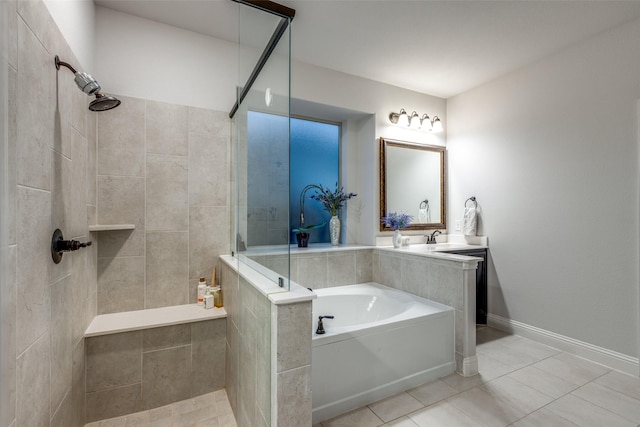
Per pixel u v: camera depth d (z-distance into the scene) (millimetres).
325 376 1763
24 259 998
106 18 2117
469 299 2232
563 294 2605
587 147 2455
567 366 2328
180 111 2318
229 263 2064
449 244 3494
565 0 2012
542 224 2758
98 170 2055
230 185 2465
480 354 2545
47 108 1199
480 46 2594
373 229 3281
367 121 3375
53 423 1264
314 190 3426
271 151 1521
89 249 1875
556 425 1669
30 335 1043
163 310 2186
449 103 3713
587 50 2461
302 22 2271
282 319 1219
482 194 3303
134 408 1878
